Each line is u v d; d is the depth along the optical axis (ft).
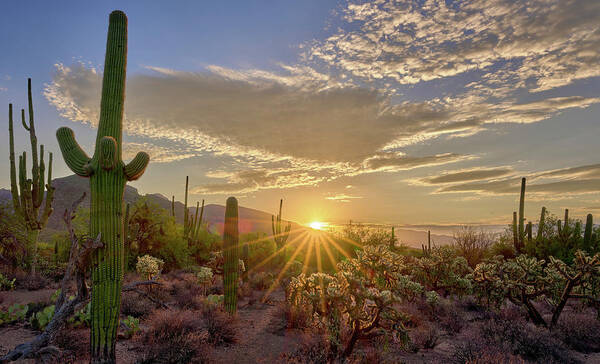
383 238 73.92
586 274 29.66
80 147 20.08
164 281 49.19
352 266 27.43
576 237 59.98
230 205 34.06
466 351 21.21
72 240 18.80
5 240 54.29
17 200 52.54
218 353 22.82
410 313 30.45
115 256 18.74
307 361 20.06
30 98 54.34
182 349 20.63
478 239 64.85
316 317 23.07
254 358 21.85
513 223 70.85
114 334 18.53
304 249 81.71
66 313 19.01
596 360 22.54
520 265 33.63
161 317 26.00
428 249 69.31
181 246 81.35
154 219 79.66
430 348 24.89
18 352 17.79
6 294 39.01
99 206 18.57
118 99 20.40
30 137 54.13
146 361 19.56
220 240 100.89
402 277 28.89
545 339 23.84
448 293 47.47
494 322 28.35
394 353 23.45
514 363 20.04
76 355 19.97
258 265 76.84
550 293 31.37
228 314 30.78
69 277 19.21
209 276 45.21
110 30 20.93
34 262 53.62
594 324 27.63
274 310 33.94
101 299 18.21
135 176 19.72
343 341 23.49
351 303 20.77
